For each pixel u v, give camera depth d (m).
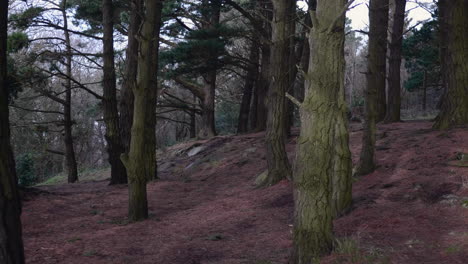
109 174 26.50
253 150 19.16
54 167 44.47
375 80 11.04
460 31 13.40
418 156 11.37
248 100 29.38
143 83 10.72
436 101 40.19
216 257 7.25
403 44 27.62
